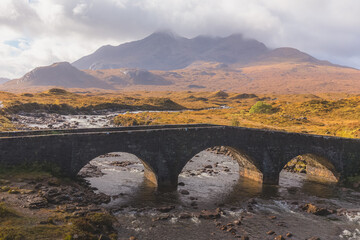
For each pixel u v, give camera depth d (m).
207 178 41.19
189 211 27.92
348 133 64.94
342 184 41.25
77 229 19.67
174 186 35.59
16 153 27.09
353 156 43.81
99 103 144.50
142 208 27.72
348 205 32.38
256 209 29.95
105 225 22.05
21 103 106.00
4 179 25.28
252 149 39.06
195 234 23.11
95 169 42.34
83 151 30.02
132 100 181.75
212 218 26.59
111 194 31.27
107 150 31.23
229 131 37.97
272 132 39.75
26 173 26.92
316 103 119.75
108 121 104.31
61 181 27.97
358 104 109.06
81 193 27.05
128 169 43.28
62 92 194.12
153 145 33.91
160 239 21.86
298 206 31.33
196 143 36.31
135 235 22.12
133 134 32.53
